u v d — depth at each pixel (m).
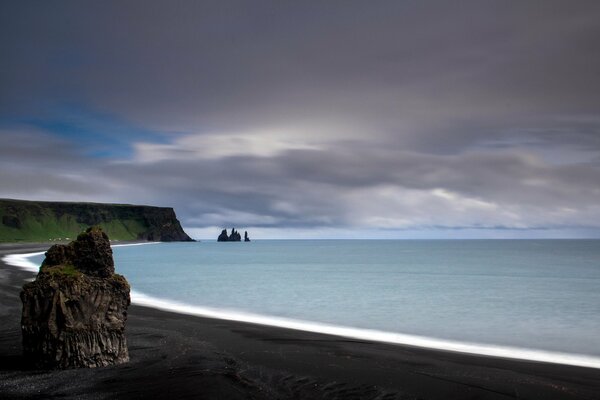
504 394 16.45
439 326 33.31
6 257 117.12
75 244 21.52
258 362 20.52
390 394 16.36
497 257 162.00
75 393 16.23
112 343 20.05
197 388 16.67
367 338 27.88
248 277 78.00
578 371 19.80
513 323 34.78
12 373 18.50
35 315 19.41
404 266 114.06
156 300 46.41
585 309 42.78
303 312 39.88
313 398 15.85
